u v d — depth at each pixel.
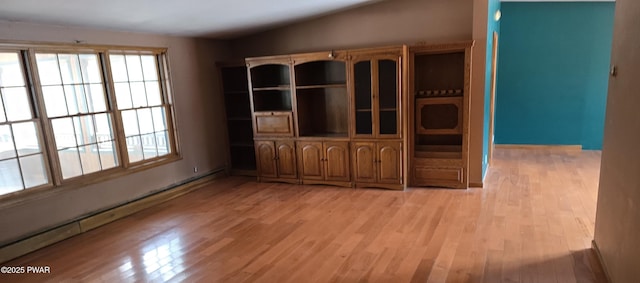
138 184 4.70
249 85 5.51
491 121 5.90
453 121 4.95
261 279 2.91
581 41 6.58
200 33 5.26
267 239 3.62
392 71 4.70
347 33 5.36
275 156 5.58
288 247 3.43
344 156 5.16
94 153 4.25
